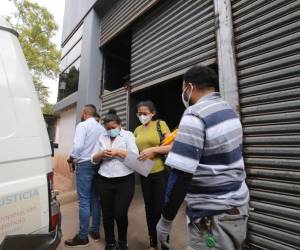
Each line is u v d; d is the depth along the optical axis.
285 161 2.47
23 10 13.76
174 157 1.41
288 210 2.40
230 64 3.08
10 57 1.88
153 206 2.98
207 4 3.59
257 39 2.83
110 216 3.03
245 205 1.47
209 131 1.42
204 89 1.62
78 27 8.45
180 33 4.06
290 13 2.56
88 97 6.44
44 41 14.26
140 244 3.35
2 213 1.60
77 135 3.35
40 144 1.87
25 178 1.75
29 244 1.69
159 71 4.46
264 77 2.72
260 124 2.72
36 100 1.98
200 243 1.44
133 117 5.39
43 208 1.82
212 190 1.43
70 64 9.15
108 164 3.00
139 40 5.14
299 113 2.41
